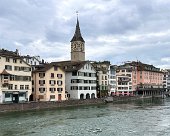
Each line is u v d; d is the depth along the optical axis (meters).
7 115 70.25
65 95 111.12
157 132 48.22
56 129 51.25
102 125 55.66
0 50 96.44
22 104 81.06
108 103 119.88
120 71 174.25
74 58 149.50
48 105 90.50
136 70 184.38
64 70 110.75
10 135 46.06
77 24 151.38
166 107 98.75
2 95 86.25
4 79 86.50
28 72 95.94
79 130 50.22
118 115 72.56
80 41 149.50
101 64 145.38
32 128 52.31
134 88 180.62
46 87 102.31
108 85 145.62
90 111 82.56
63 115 71.75
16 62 91.69
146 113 77.50
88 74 123.44
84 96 120.50
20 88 92.69
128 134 46.50
